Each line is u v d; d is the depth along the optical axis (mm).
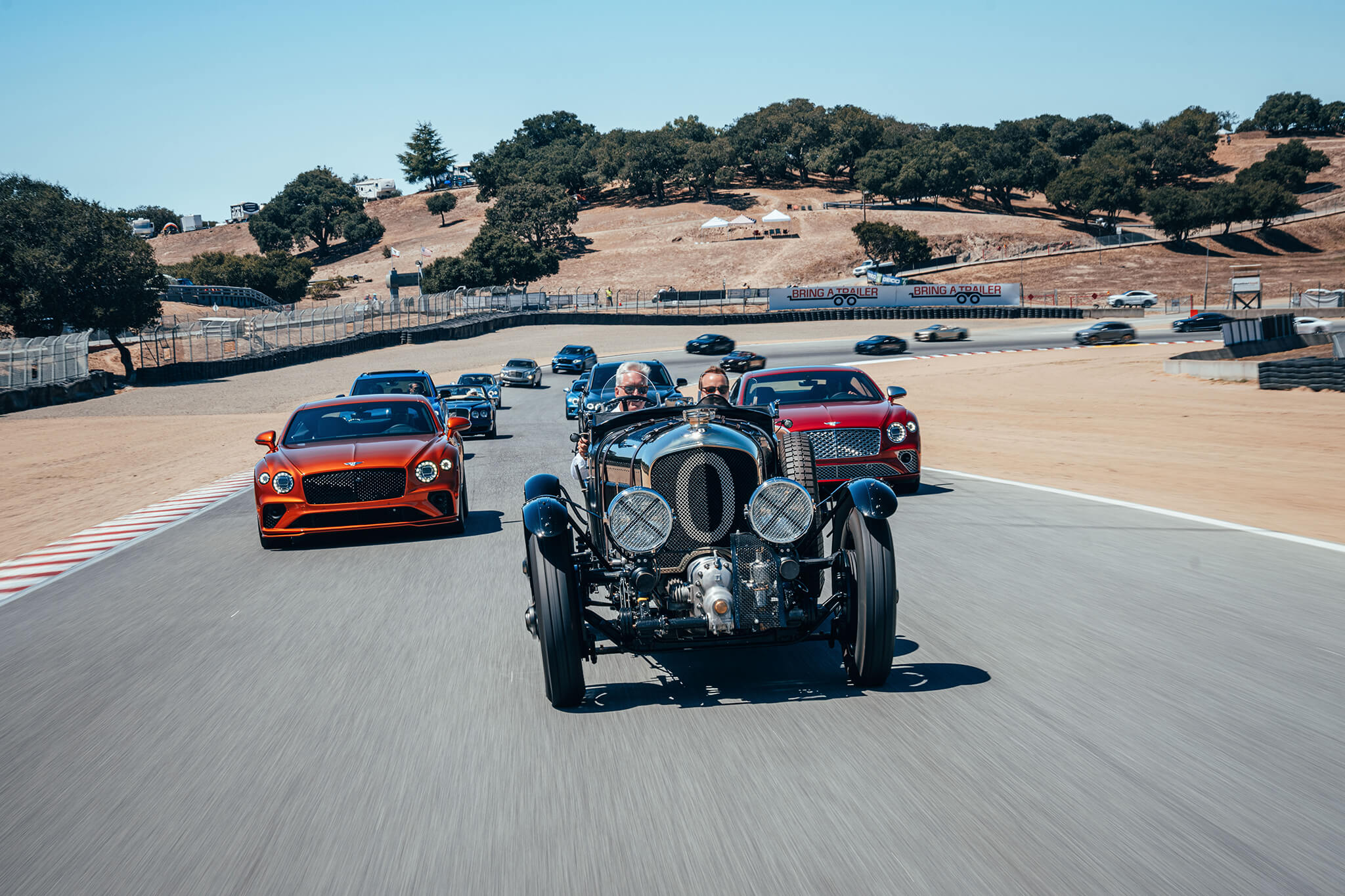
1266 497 10609
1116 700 4406
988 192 178375
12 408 38219
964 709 4359
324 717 4656
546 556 4574
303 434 10359
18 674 5715
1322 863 2941
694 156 182375
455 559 8570
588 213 183000
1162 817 3266
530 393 42812
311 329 63281
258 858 3264
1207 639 5344
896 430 10656
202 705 4941
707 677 5047
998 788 3535
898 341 55000
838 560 4844
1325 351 31859
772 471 5055
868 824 3295
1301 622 5621
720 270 128750
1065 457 15031
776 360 54281
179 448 23828
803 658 5316
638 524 4566
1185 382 29156
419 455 9492
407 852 3258
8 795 3918
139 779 4012
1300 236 130500
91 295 51062
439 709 4695
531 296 83062
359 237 183125
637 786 3682
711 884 2953
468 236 176750
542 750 4102
